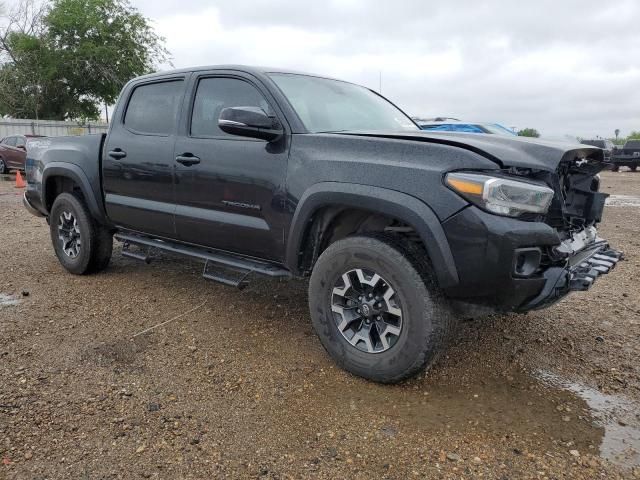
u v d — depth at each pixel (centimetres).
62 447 256
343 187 312
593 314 441
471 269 279
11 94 3266
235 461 249
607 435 272
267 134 347
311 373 333
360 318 324
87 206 519
